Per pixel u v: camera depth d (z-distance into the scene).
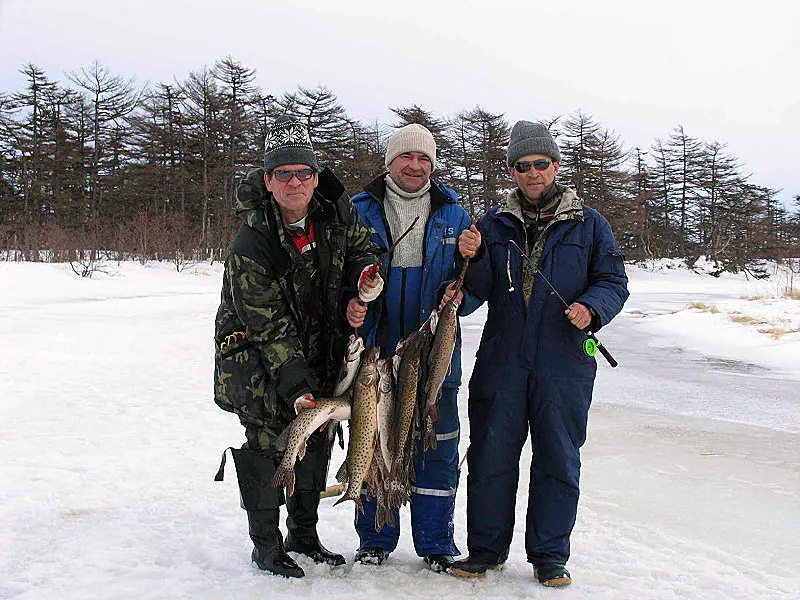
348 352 3.79
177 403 9.01
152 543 4.39
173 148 68.88
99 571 3.93
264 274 3.79
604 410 9.27
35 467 6.08
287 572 3.92
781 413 9.07
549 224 4.13
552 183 4.19
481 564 4.02
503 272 4.16
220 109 67.56
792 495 5.83
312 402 3.76
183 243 50.75
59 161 67.88
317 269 3.98
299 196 3.74
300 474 4.15
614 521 5.18
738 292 44.34
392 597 3.70
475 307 4.30
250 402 3.88
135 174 67.69
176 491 5.51
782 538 4.90
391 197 4.37
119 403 8.96
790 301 25.06
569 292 4.09
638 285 54.72
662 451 7.21
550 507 3.98
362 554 4.22
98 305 23.16
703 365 13.48
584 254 4.14
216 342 4.02
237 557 4.20
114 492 5.45
